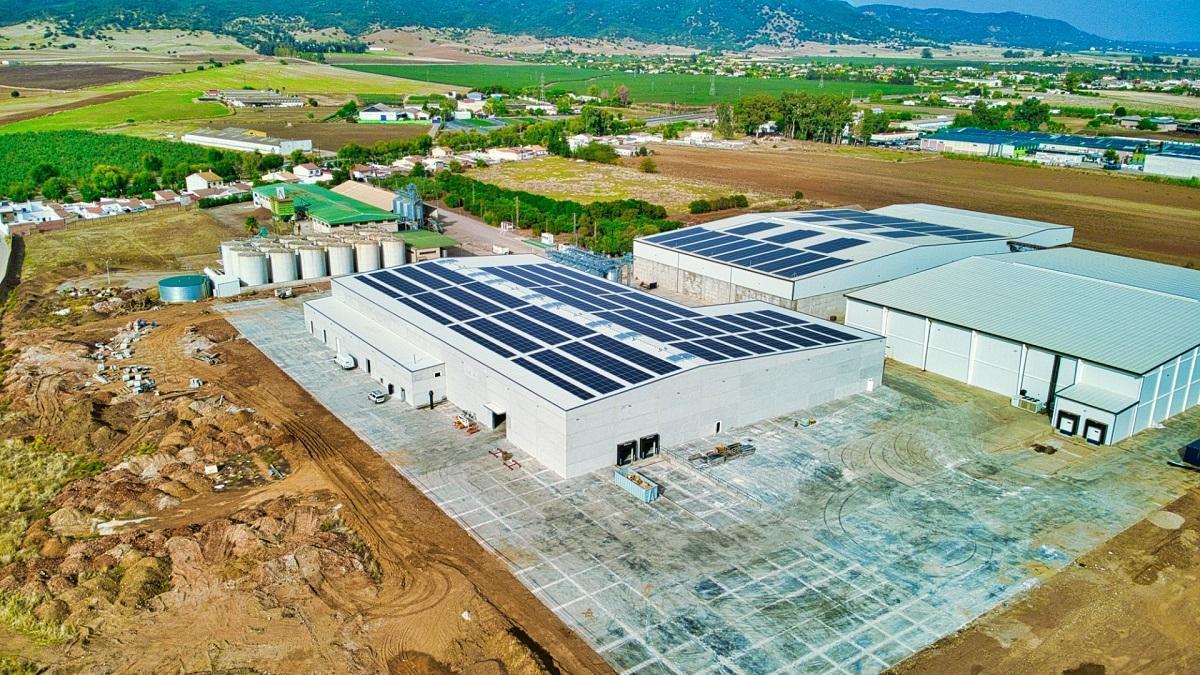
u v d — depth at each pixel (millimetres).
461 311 73312
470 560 45625
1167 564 45375
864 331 70125
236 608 41875
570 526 48750
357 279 84125
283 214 137625
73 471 57031
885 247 90562
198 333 83312
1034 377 66500
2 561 46594
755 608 41688
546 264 91625
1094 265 86000
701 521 49375
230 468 56406
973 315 72000
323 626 40594
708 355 61281
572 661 38000
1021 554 46344
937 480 54500
